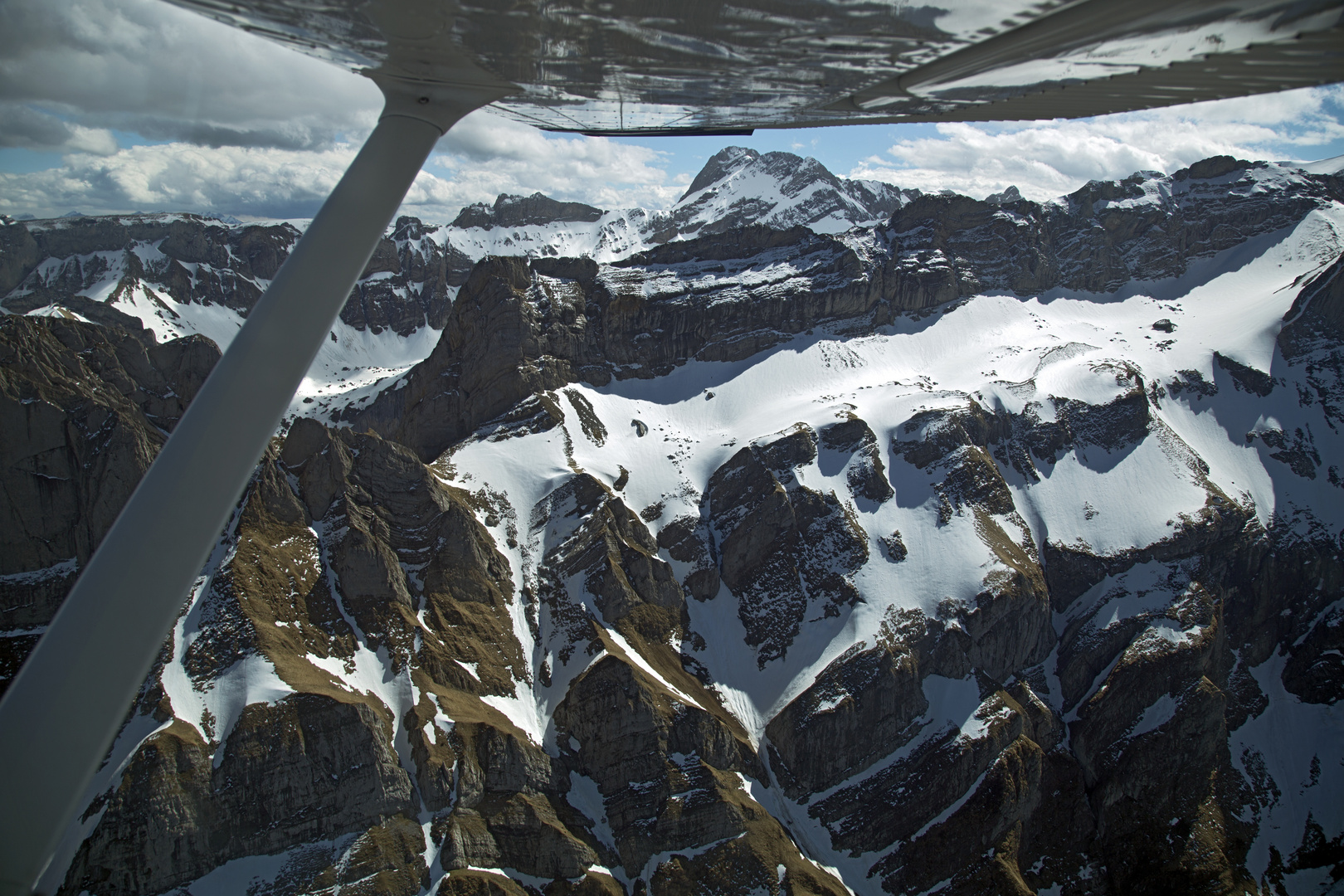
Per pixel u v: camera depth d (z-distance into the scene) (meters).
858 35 7.87
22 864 6.14
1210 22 6.04
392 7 7.74
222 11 8.92
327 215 8.92
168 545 6.85
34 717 6.29
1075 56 7.49
